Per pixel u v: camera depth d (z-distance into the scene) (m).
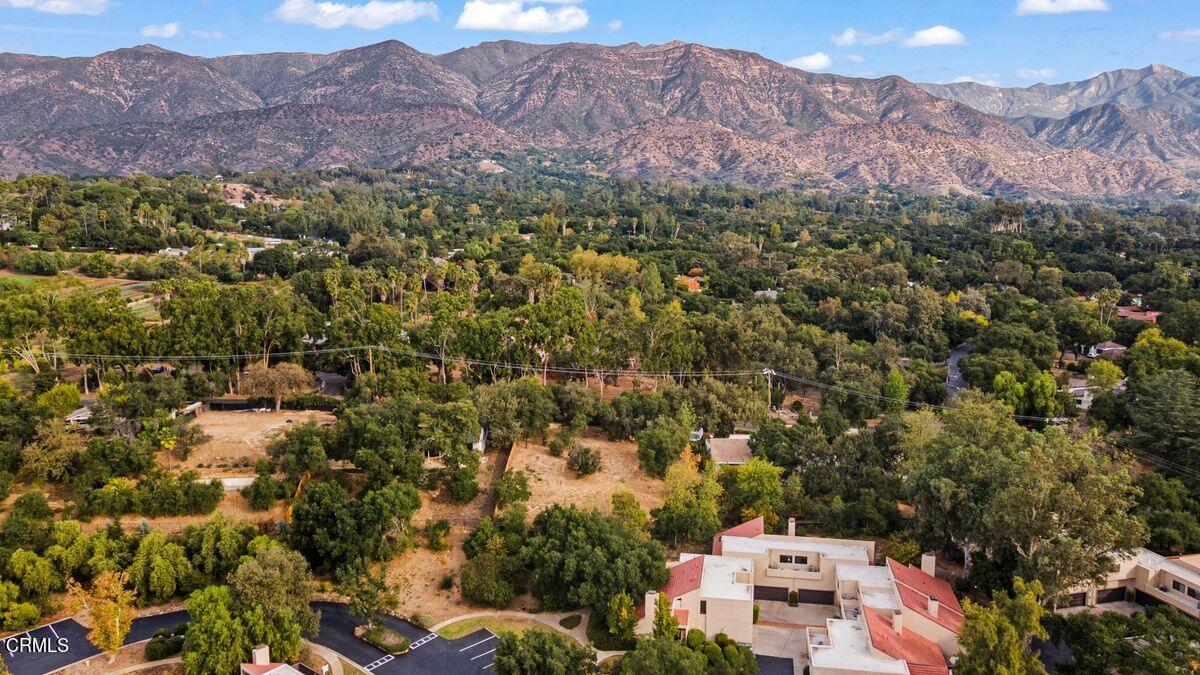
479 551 98.56
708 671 77.25
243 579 81.62
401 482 108.31
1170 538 95.12
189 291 147.75
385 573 92.31
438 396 135.25
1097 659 73.19
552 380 158.12
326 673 78.69
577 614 90.62
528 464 124.00
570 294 183.25
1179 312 196.88
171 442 108.38
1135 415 127.00
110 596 81.06
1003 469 88.94
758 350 165.88
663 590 87.88
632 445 134.50
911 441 117.06
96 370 137.00
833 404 149.00
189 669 74.06
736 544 95.19
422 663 81.06
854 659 73.94
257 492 103.12
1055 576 80.38
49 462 103.19
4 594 84.88
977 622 70.25
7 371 137.50
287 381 132.00
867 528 101.06
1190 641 72.88
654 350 155.38
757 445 124.44
